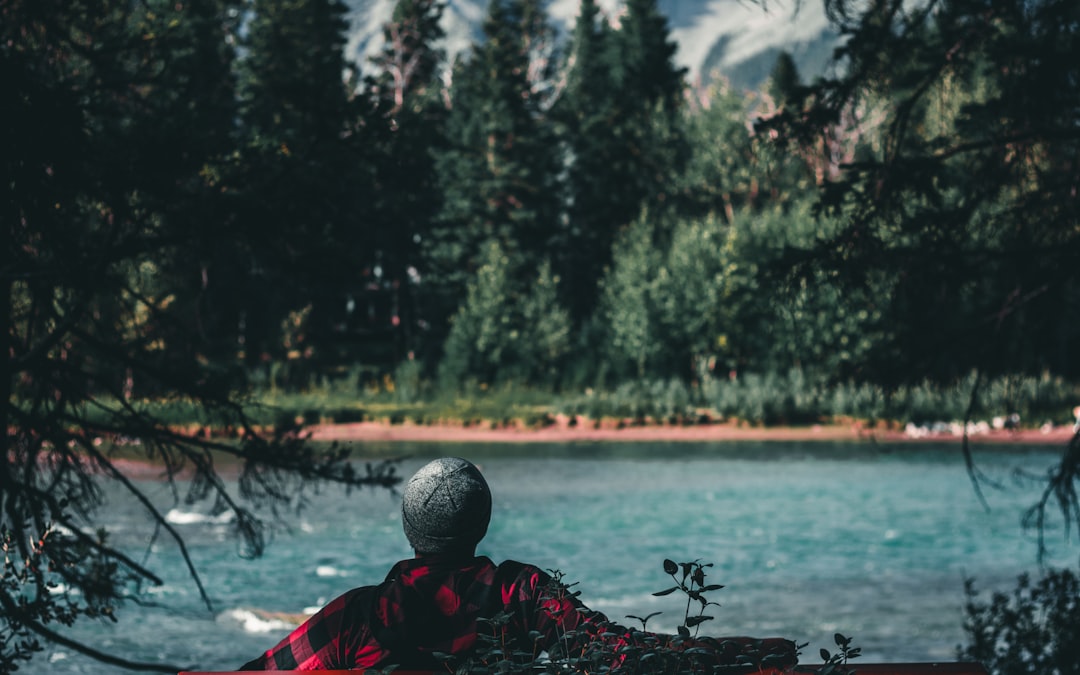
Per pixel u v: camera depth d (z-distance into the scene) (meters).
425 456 41.03
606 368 58.91
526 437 50.09
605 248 72.12
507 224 67.31
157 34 8.76
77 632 14.70
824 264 9.16
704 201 72.62
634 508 29.52
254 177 8.70
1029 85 8.62
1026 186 9.35
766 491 33.25
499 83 67.56
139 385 9.45
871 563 22.11
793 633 16.11
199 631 15.31
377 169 9.33
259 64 45.06
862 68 8.80
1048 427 48.50
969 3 8.57
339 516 26.00
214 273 9.10
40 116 7.27
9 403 8.18
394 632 2.62
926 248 9.15
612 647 2.48
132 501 25.11
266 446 9.54
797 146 8.96
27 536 7.61
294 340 55.75
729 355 57.56
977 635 8.81
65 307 8.41
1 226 7.64
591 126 74.69
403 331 67.44
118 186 7.91
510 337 59.44
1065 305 9.37
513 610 2.65
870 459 42.12
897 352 9.61
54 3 8.34
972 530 26.17
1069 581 8.73
